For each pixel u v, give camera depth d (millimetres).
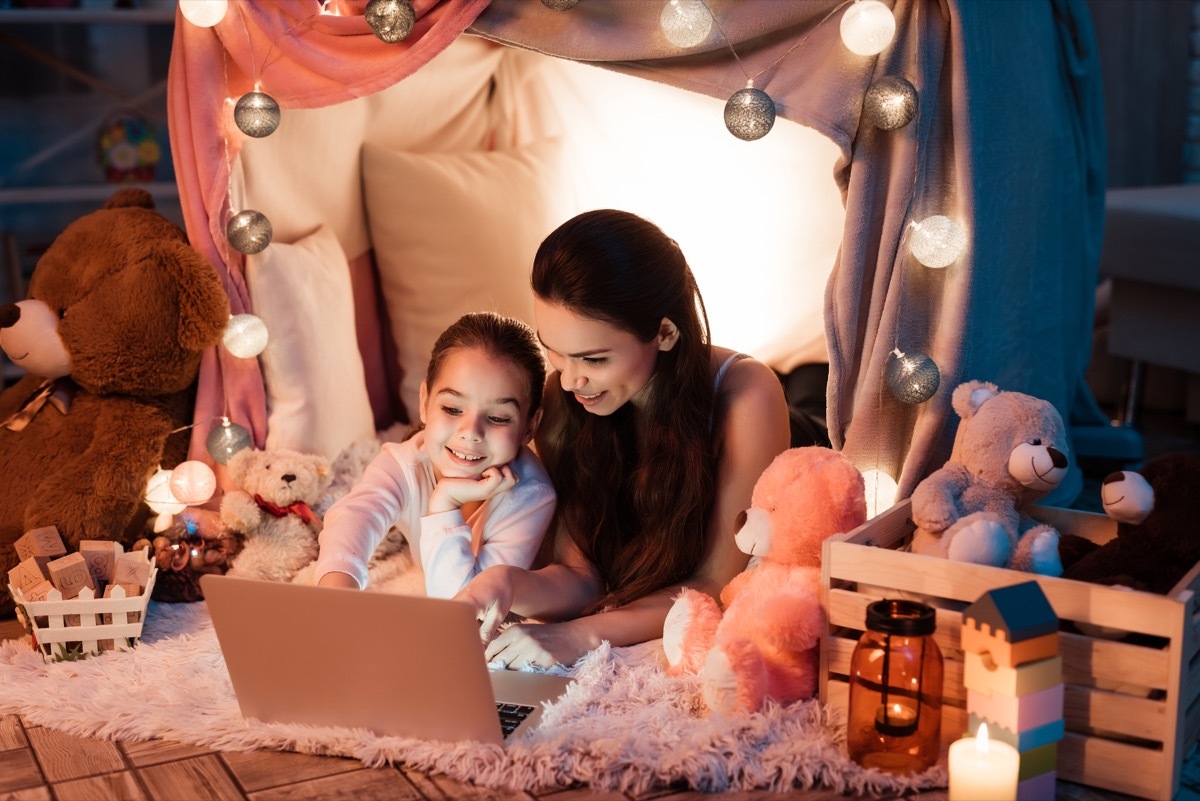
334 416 2096
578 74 2434
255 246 1927
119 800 1299
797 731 1393
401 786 1327
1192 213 2693
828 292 1779
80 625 1656
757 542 1512
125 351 1895
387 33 1775
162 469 1982
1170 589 1398
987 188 1787
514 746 1354
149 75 3279
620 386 1603
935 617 1317
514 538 1691
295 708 1431
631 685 1511
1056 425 1537
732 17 1704
